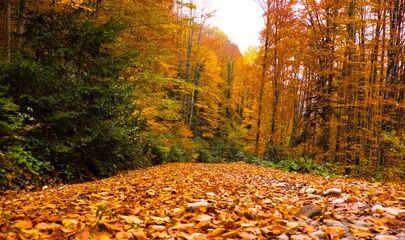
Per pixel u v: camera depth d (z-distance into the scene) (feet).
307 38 72.90
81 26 32.48
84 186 24.16
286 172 44.37
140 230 9.58
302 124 75.72
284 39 83.82
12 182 23.91
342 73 62.59
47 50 32.22
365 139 53.47
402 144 44.39
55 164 29.76
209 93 135.54
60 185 27.32
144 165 50.98
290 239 8.93
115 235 8.97
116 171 39.45
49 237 8.66
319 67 70.59
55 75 30.55
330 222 10.94
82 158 33.45
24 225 9.84
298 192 20.77
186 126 100.48
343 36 61.67
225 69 194.08
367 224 10.71
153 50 50.85
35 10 31.53
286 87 90.68
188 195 17.11
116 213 12.32
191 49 123.13
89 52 33.42
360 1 55.16
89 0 35.99
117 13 46.44
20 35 31.60
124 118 42.91
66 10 32.58
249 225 10.25
